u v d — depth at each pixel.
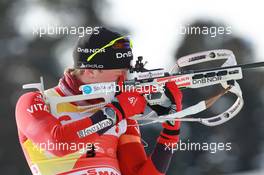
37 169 11.16
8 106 37.94
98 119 10.60
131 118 11.02
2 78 38.00
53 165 11.07
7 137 37.53
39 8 37.78
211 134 30.03
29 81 37.59
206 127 28.83
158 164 11.60
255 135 35.16
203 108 11.12
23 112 11.12
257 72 36.72
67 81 11.31
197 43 31.25
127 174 11.74
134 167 11.73
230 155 32.78
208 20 31.91
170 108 11.14
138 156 11.76
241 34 33.19
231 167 32.53
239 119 35.03
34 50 37.22
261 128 35.19
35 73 37.34
